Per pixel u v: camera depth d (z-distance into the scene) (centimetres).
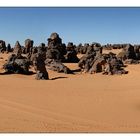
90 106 3006
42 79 5050
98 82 4853
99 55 6391
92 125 2305
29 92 3684
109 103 3156
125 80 5072
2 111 2594
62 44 7981
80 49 10819
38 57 5141
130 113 2762
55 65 6200
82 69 6569
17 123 2253
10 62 5797
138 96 3531
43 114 2581
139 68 6506
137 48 8956
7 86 4138
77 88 4162
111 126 2302
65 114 2638
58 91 3838
